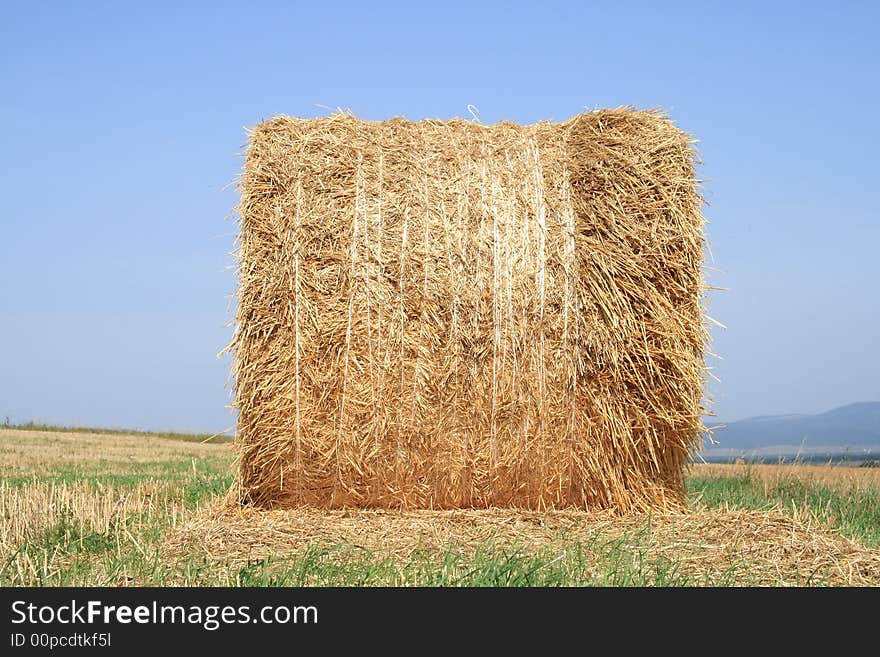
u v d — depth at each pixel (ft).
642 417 26.48
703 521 25.11
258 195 26.76
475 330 25.88
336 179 26.68
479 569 18.65
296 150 26.91
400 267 26.02
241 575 18.35
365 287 25.95
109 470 48.57
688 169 27.35
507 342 25.90
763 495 35.58
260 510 26.73
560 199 26.58
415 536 23.09
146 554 20.99
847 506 32.27
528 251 26.22
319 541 22.62
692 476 41.93
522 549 21.25
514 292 26.00
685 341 26.68
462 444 25.93
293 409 26.03
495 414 25.89
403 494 26.20
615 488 26.53
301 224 26.32
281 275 26.22
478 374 25.84
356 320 25.90
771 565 20.22
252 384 26.40
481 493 26.30
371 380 25.80
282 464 26.30
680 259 26.76
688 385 26.63
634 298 26.48
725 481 39.96
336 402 25.94
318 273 26.17
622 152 26.86
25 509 26.63
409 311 25.93
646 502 26.81
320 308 26.07
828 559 20.85
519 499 26.43
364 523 24.66
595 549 21.62
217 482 38.78
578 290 26.17
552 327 26.02
